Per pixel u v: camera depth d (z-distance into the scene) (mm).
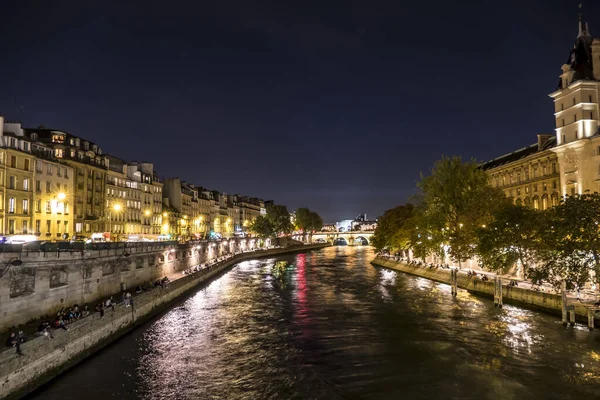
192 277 69625
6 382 24500
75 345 32062
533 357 34031
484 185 70125
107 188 94688
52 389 28156
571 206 42656
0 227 57156
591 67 71812
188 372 32031
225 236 198625
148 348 37156
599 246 40938
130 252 54812
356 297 61438
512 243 52375
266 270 101500
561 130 74125
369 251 192250
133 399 27438
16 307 33031
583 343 36625
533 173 89125
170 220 134500
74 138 83250
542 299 47938
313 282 78312
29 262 34438
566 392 28141
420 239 80812
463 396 27938
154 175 126875
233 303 57469
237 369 32750
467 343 37938
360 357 35250
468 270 70312
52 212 69875
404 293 64062
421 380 30453
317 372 32156
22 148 63125
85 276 43656
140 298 45406
